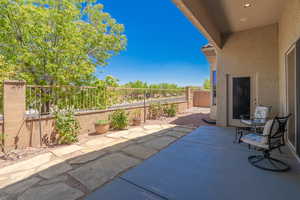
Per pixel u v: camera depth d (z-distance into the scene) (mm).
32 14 5949
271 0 3809
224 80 6070
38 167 2859
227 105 6094
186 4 3156
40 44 6000
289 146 3758
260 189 2172
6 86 3561
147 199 1980
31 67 6359
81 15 8031
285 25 4125
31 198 1994
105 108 5910
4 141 3525
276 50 5102
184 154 3434
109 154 3457
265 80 5297
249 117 5664
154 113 8328
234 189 2176
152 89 8359
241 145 4000
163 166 2873
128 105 7004
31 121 3953
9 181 2398
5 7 5656
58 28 6207
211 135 4957
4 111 3531
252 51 5504
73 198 1993
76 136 4473
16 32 6184
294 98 3400
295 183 2307
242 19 4832
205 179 2438
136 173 2623
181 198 1997
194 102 14234
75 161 3102
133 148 3824
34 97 4633
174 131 5516
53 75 6348
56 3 6480
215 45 5613
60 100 5031
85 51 8133
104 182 2363
